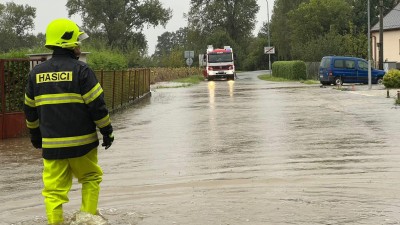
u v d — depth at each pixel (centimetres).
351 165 1286
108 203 973
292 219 831
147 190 1077
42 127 801
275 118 2391
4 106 1934
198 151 1548
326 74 5284
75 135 793
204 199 986
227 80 7781
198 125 2195
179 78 8344
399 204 914
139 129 2111
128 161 1411
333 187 1059
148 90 4541
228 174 1214
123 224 827
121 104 3291
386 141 1652
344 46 7044
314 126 2069
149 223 831
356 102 3169
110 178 1203
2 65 1931
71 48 802
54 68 795
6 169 1336
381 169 1228
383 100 3275
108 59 3712
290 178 1155
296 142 1677
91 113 793
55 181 802
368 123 2127
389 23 7431
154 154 1513
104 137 818
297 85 5544
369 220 816
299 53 7800
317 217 839
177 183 1136
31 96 808
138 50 7594
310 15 8938
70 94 791
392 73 4425
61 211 805
